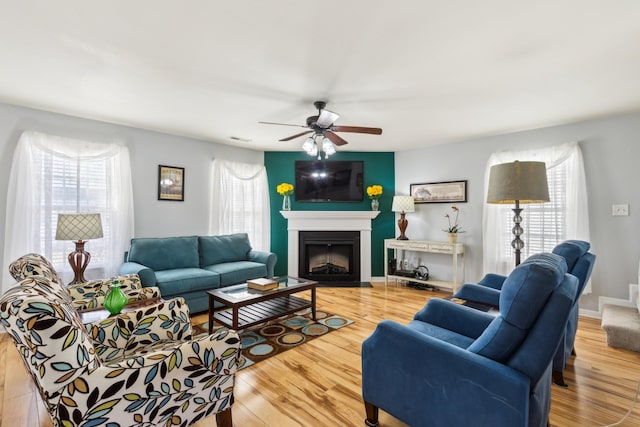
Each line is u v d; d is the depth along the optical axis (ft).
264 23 5.82
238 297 8.96
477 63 7.26
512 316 3.88
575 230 11.21
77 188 11.23
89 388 3.72
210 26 5.92
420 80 8.17
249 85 8.55
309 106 10.11
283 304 10.64
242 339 9.12
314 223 16.93
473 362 4.06
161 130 13.21
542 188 7.17
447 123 11.88
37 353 3.43
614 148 10.78
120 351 5.67
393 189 17.39
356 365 7.60
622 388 6.57
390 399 4.94
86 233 9.66
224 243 14.32
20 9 5.41
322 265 17.62
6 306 3.44
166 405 4.32
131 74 7.95
